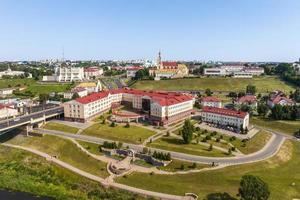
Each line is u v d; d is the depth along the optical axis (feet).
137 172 433.07
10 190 380.37
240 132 605.73
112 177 422.41
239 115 630.74
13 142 562.66
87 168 455.22
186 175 420.77
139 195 374.43
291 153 524.11
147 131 611.06
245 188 335.06
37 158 487.20
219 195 371.97
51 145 539.29
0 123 599.16
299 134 621.31
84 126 640.58
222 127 644.69
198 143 540.52
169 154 464.65
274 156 492.13
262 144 552.00
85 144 539.29
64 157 495.00
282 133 642.22
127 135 583.17
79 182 410.11
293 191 384.88
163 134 594.65
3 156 497.46
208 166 444.55
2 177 412.77
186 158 474.49
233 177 415.23
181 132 589.73
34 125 637.71
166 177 417.28
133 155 485.97
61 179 417.49
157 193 378.53
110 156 493.77
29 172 435.12
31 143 552.82
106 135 586.04
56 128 628.69
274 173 436.76
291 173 442.09
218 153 495.00
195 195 370.73
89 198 367.66
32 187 388.57
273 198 363.76
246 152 507.30
